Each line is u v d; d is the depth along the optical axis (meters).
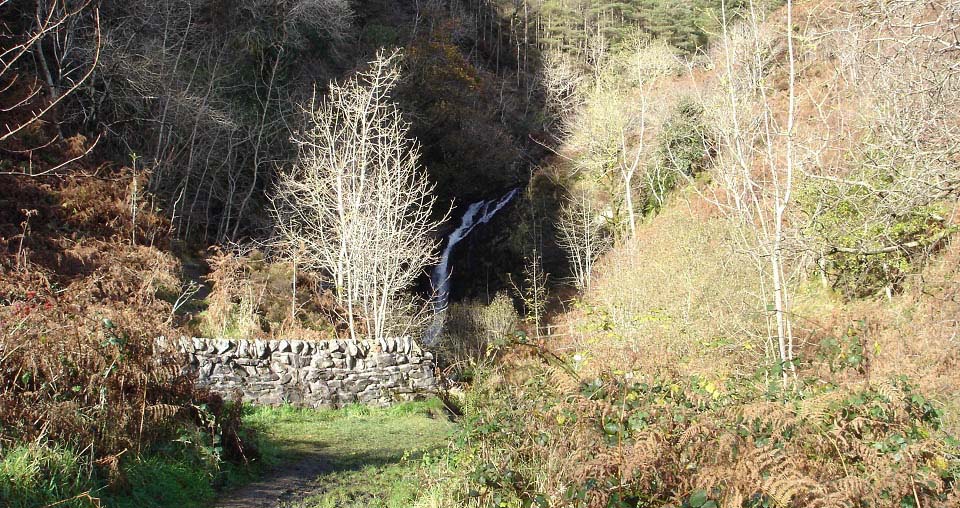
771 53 10.07
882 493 4.05
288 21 29.66
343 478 8.02
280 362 14.57
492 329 24.92
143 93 23.42
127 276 16.25
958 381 8.07
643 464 4.08
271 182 26.36
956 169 7.80
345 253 19.84
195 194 24.75
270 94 28.47
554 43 59.81
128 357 6.69
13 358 5.90
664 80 38.41
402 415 14.50
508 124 50.31
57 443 5.62
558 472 4.97
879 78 8.75
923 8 8.06
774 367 5.25
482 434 6.17
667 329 11.10
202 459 7.21
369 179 20.88
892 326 11.47
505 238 39.12
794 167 8.80
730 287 12.96
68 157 19.28
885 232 10.08
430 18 49.94
